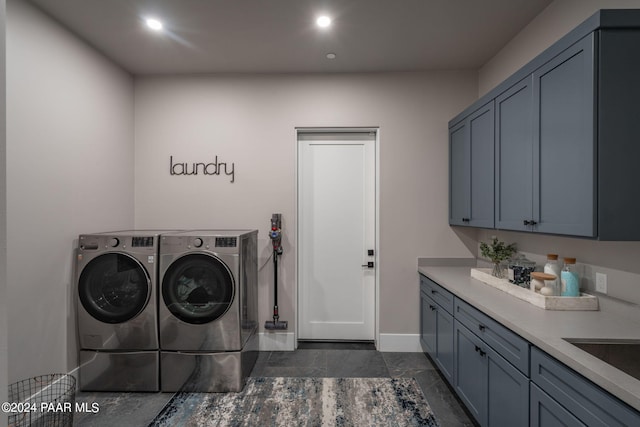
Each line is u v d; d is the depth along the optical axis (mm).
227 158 2947
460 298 1988
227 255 2215
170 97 2945
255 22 2156
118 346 2230
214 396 2195
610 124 1268
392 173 2924
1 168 824
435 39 2381
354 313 3088
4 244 831
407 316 2920
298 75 2934
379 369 2572
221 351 2244
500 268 2188
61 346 2123
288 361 2713
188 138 2951
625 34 1261
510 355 1431
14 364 1815
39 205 1961
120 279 2256
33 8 1915
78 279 2197
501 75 2529
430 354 2596
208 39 2363
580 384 1033
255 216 2945
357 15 2082
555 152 1501
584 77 1319
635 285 1458
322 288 3084
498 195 2016
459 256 2916
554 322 1421
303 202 3078
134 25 2172
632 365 1209
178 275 2238
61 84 2125
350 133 3062
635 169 1268
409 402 2119
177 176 2955
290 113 2941
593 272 1671
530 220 1693
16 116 1816
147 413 2008
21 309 1854
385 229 2924
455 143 2717
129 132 2877
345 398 2164
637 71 1261
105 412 2018
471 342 1835
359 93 2928
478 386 1749
